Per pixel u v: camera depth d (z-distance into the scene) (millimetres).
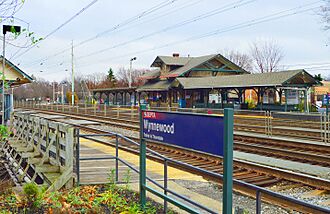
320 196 7883
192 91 46656
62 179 7766
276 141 15719
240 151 14469
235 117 26234
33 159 11242
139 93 57281
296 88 33781
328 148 13539
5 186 7785
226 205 3943
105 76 112812
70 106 46812
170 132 5141
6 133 8484
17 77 19500
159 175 9102
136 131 21859
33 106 58062
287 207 6840
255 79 36469
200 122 4457
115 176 8352
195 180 8898
